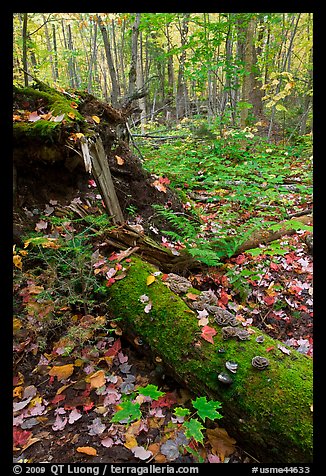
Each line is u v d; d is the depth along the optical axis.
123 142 4.15
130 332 2.55
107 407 2.18
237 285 3.22
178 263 3.24
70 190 3.44
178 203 4.33
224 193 5.19
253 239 3.83
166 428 2.02
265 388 1.89
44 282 2.78
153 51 15.31
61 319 2.64
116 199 3.26
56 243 2.78
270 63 9.49
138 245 3.12
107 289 2.75
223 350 2.12
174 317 2.37
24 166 3.16
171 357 2.24
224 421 1.98
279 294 3.23
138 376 2.42
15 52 6.25
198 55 7.47
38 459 1.87
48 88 3.75
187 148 7.30
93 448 1.91
